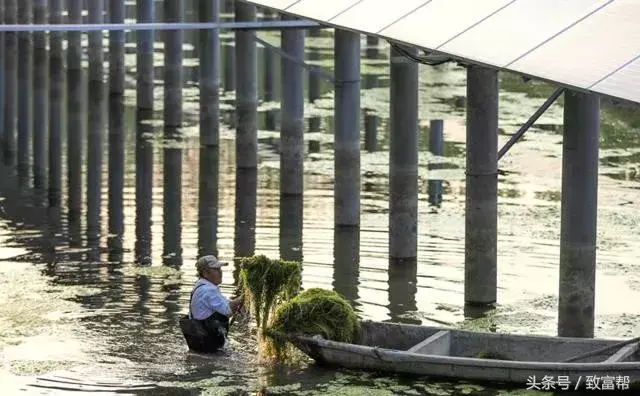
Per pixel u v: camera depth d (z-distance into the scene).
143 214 73.00
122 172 84.12
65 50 134.75
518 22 47.91
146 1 101.94
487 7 50.06
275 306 49.28
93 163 86.81
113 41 110.69
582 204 49.94
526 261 63.88
